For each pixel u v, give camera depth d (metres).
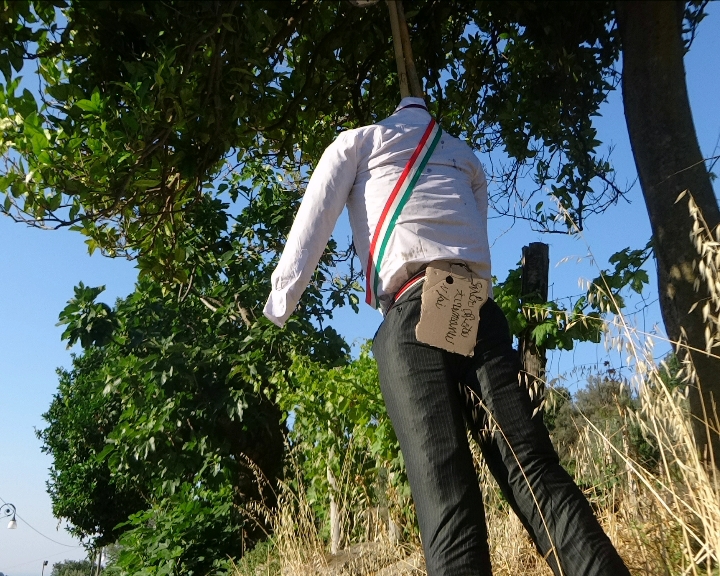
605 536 2.00
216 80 3.36
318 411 7.14
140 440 11.89
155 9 3.16
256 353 11.11
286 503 6.13
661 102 2.89
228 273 12.43
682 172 2.83
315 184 2.31
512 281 4.44
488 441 2.15
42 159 3.25
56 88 3.39
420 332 2.12
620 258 3.65
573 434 2.97
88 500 24.02
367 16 3.86
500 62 4.34
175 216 4.30
